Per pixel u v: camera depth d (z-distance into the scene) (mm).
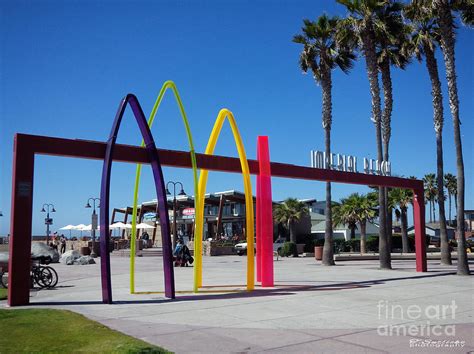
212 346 7414
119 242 50062
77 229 46531
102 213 12320
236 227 56000
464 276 19484
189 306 11508
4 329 8289
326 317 9969
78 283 17562
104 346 6961
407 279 18406
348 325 9086
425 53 26641
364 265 28344
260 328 8836
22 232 11367
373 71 25031
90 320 9227
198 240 14469
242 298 12922
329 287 15648
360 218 48625
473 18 21734
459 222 20266
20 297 11391
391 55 27125
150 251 43188
